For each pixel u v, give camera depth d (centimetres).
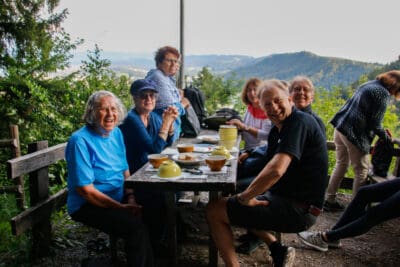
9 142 400
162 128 281
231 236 228
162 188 206
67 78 659
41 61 682
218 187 202
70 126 541
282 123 221
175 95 362
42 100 566
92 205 227
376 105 339
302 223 222
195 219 357
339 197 435
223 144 289
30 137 586
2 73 665
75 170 215
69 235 318
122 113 243
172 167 214
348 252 293
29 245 283
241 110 709
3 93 641
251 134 360
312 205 221
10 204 385
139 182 206
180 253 283
